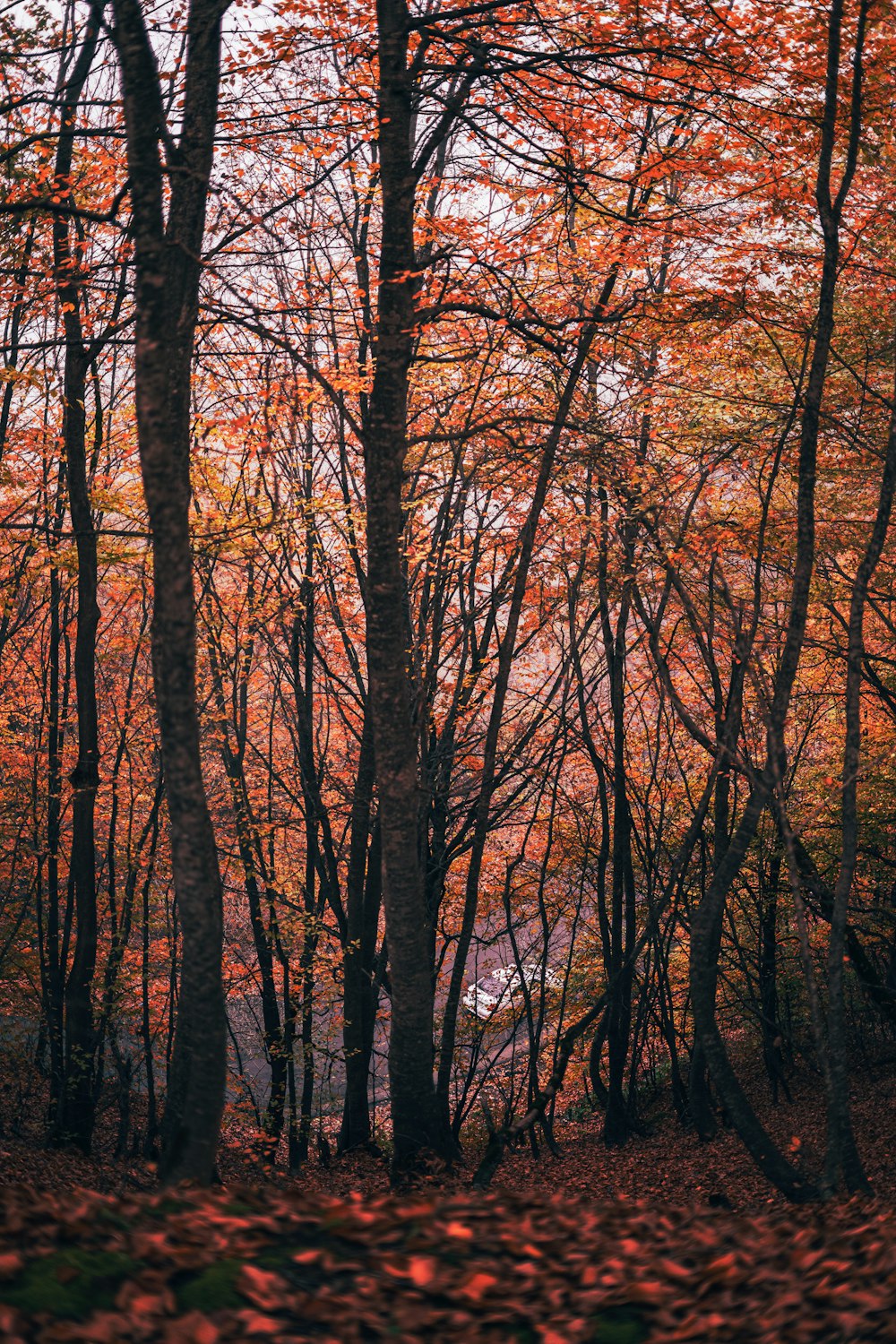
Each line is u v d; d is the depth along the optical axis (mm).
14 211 9094
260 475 18578
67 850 22719
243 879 21656
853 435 15484
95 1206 6074
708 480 17906
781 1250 6457
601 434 14477
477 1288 5414
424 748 19812
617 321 13703
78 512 16938
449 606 21000
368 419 15227
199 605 19812
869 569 12023
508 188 14914
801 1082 25266
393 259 12656
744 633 12766
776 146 13281
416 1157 12969
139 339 8602
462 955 16953
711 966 12812
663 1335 5059
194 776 8688
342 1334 4820
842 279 15852
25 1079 22625
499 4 11836
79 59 14648
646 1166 18859
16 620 23031
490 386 17938
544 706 20609
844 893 11695
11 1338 4336
